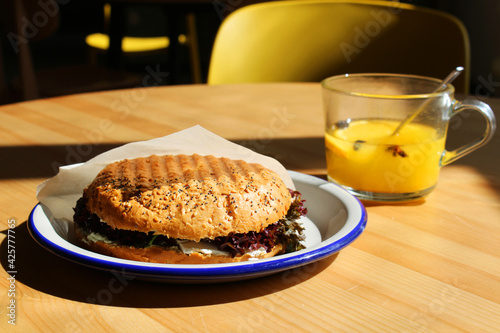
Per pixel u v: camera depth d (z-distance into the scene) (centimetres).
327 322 32
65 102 72
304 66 90
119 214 36
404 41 85
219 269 33
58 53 291
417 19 85
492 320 32
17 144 58
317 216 43
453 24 82
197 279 33
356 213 40
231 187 38
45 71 127
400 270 37
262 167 41
